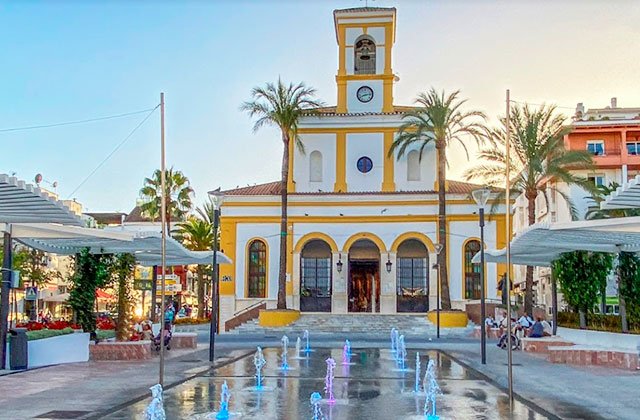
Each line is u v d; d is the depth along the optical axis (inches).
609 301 1699.1
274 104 1692.9
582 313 1028.5
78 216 721.0
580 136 2031.3
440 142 1654.8
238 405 534.0
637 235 781.9
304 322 1641.2
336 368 824.3
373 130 1878.7
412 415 492.1
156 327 1108.5
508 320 555.5
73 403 525.3
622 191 621.0
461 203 1785.2
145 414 478.3
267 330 1590.8
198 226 2218.3
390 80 1907.0
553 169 1466.5
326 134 1886.1
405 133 1843.0
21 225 756.0
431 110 1651.1
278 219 1830.7
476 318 1678.2
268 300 1802.4
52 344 822.5
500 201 1610.5
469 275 1765.5
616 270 960.9
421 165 1860.2
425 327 1578.5
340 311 1780.3
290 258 1809.8
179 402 545.3
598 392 595.5
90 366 802.8
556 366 822.5
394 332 1305.4
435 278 1775.3
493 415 491.8
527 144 1467.8
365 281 1841.8
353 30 1925.4
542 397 566.6
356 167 1875.0
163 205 611.2
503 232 1754.4
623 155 1990.7
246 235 1833.2
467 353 1045.2
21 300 2178.9
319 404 541.3
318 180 1884.8
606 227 710.5
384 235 1801.2
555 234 790.5
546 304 2177.7
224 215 1840.6
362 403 548.7
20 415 473.7
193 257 1110.4
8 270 748.6
